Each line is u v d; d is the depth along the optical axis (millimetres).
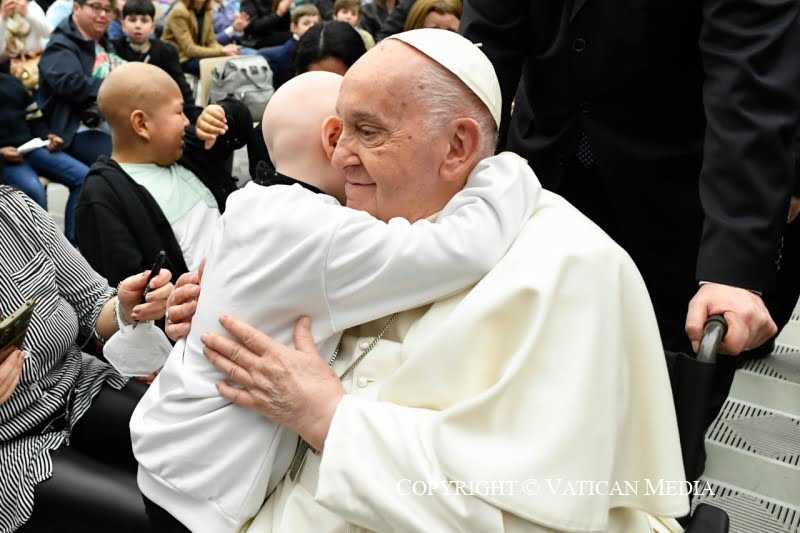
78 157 4414
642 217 1829
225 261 1296
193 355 1312
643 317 1243
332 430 1179
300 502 1284
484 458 1125
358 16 5680
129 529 1543
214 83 3668
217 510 1268
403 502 1138
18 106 4184
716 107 1413
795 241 2463
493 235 1229
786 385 2809
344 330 1359
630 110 1758
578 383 1146
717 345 1226
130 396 1851
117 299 1865
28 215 1794
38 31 4695
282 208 1273
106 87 2516
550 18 1766
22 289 1721
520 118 1956
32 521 1584
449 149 1276
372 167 1262
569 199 1938
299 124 1378
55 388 1760
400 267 1212
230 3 7680
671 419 1224
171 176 2619
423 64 1228
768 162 1354
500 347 1212
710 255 1352
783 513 2125
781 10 1388
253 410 1265
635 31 1663
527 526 1146
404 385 1225
